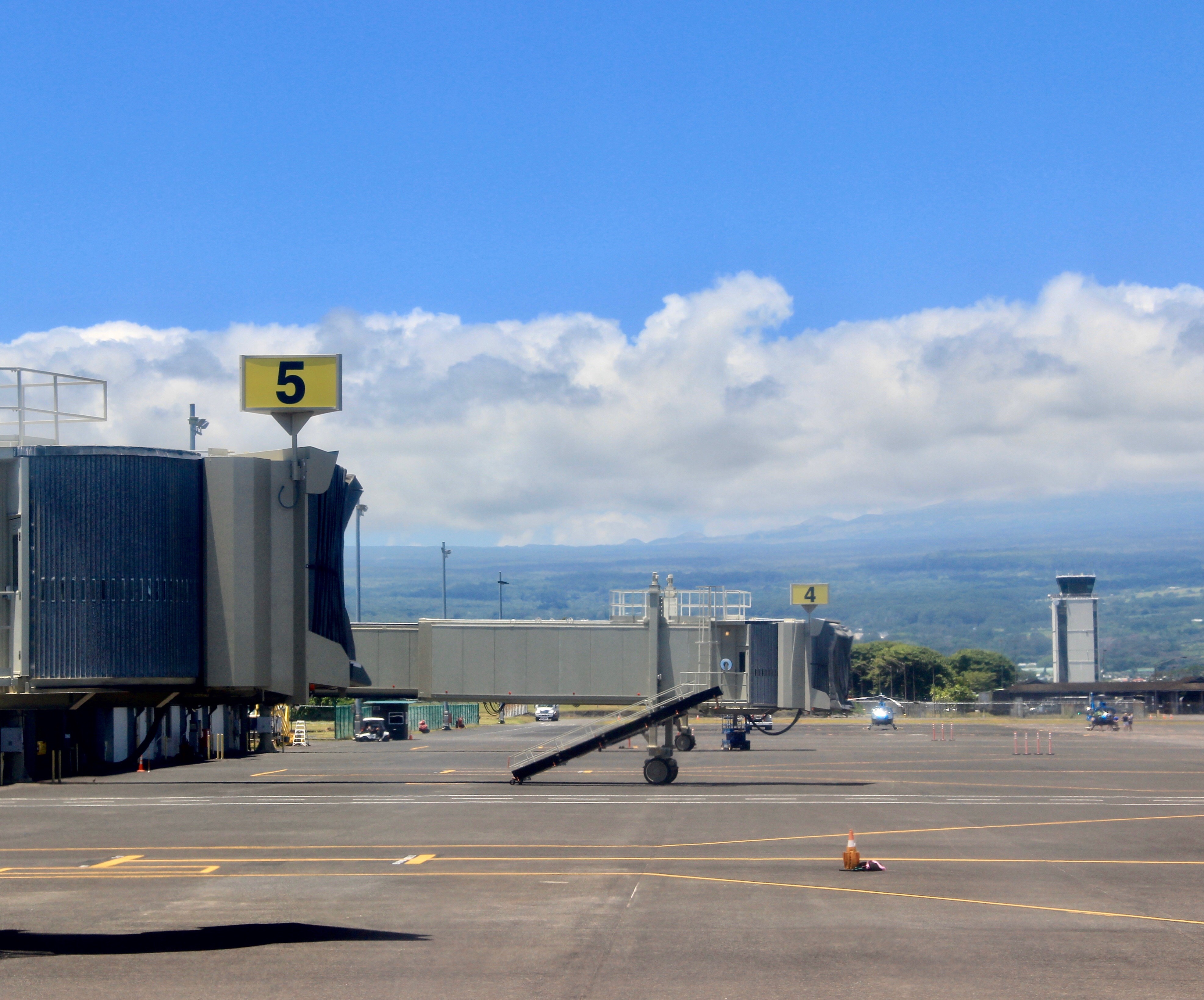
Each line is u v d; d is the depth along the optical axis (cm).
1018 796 4541
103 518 4572
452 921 2117
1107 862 2850
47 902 2323
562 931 2030
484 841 3209
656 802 4247
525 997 1619
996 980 1703
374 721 9869
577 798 4384
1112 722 13238
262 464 4809
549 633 5478
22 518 4503
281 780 5359
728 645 5691
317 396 4791
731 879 2567
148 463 4638
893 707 19462
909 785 4997
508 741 9906
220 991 1656
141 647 4584
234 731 7581
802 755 7406
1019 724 15850
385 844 3141
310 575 4894
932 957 1842
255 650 4738
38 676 4491
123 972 1762
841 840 3212
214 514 4769
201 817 3809
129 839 3278
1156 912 2214
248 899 2344
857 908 2244
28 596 4497
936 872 2681
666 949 1897
